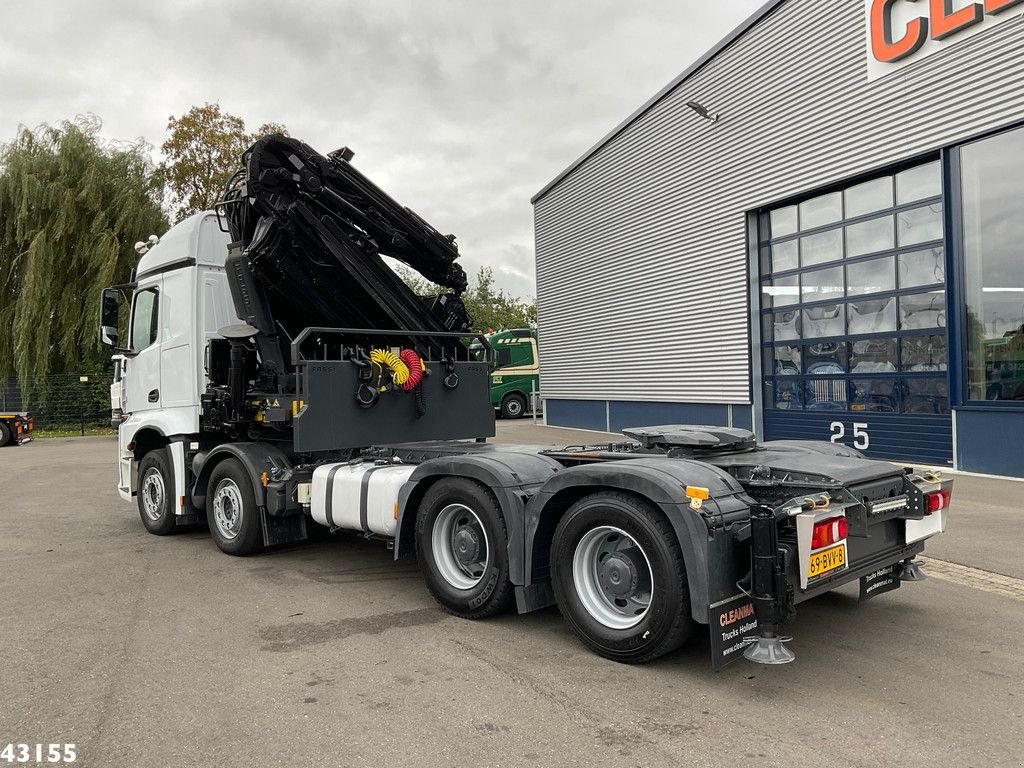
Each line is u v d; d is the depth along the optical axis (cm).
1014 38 985
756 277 1473
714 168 1544
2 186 2569
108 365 2739
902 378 1184
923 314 1145
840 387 1300
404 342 730
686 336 1659
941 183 1094
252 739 328
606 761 306
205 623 492
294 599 548
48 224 2575
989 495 892
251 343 695
